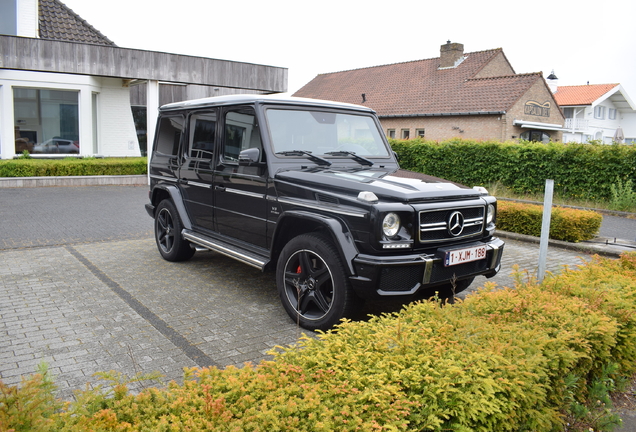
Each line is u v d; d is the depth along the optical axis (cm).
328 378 242
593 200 1444
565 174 1509
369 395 229
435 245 420
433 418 226
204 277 600
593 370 346
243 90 1916
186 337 414
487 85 2731
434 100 2838
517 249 823
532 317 345
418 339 287
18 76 1580
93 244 773
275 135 496
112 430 195
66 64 1407
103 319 452
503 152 1652
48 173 1530
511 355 281
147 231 885
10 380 331
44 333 415
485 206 460
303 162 498
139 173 1686
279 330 434
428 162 1858
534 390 266
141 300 509
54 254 700
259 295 533
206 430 198
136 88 2058
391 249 394
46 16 1800
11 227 877
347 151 539
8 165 1455
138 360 366
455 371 247
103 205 1164
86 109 1698
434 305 346
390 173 492
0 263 644
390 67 3434
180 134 645
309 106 534
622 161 1378
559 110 2838
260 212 493
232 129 538
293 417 212
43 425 180
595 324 337
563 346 299
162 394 226
